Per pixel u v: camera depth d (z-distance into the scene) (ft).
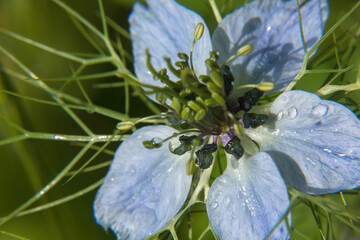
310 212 0.57
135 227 0.50
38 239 0.61
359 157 0.47
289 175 0.49
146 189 0.51
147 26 0.54
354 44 0.55
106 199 0.50
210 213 0.50
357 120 0.47
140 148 0.51
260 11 0.52
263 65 0.52
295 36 0.51
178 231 0.58
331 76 0.55
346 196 0.56
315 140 0.48
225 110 0.51
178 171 0.52
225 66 0.52
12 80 0.59
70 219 0.60
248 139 0.51
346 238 0.56
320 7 0.50
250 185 0.49
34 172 0.59
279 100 0.50
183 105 0.50
